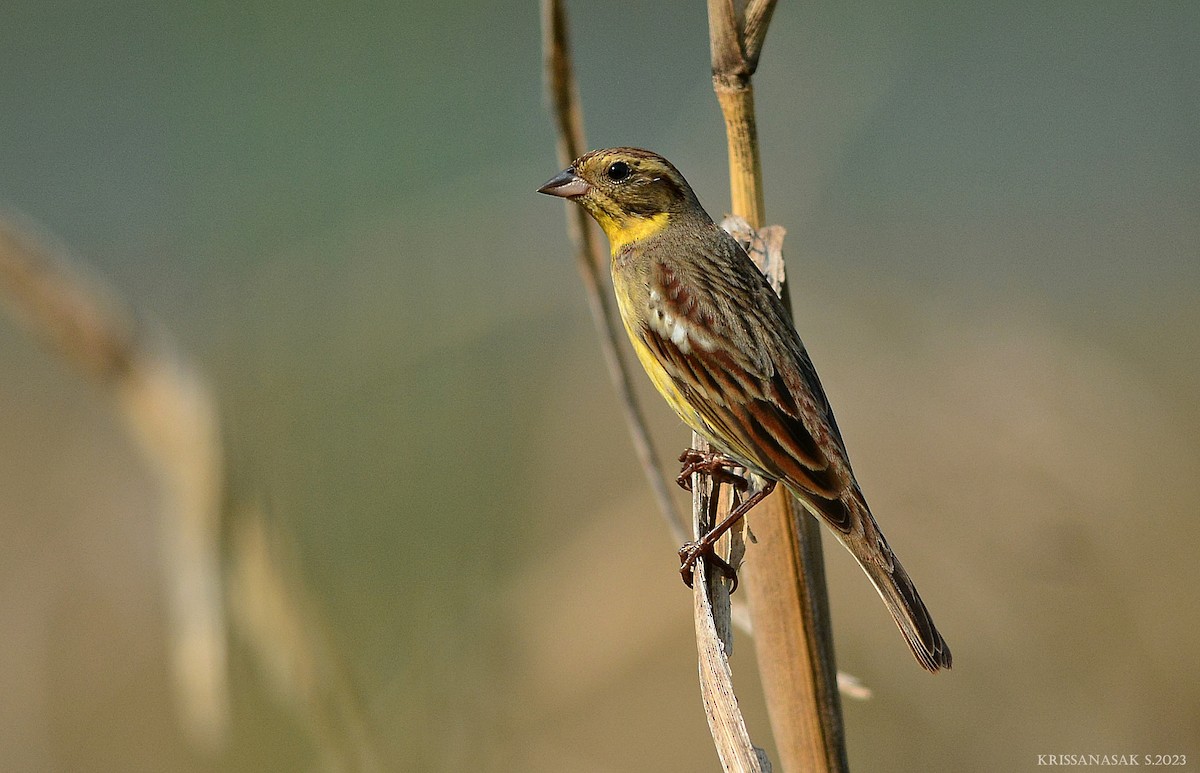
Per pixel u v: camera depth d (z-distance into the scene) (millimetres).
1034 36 25156
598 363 14828
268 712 10672
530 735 11125
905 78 24312
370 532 12062
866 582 12812
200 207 19906
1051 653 11484
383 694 10703
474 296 13648
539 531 12852
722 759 6211
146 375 8289
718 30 7199
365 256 13539
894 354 12734
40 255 8156
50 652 14227
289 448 12227
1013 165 22281
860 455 12047
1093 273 18531
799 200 12266
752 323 8344
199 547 8266
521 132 21484
